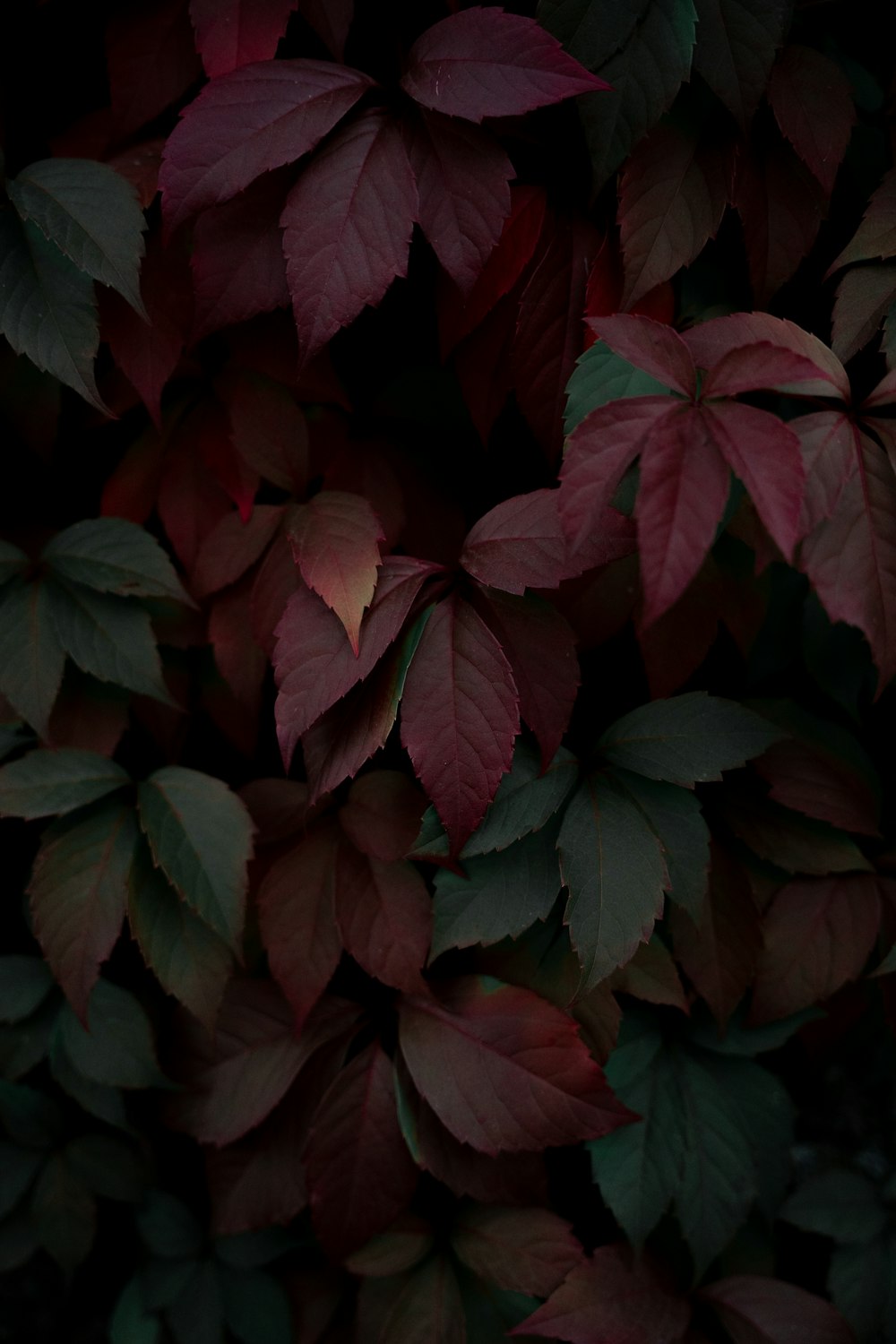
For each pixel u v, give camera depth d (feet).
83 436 3.32
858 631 3.16
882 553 2.84
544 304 3.06
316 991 3.16
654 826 3.04
